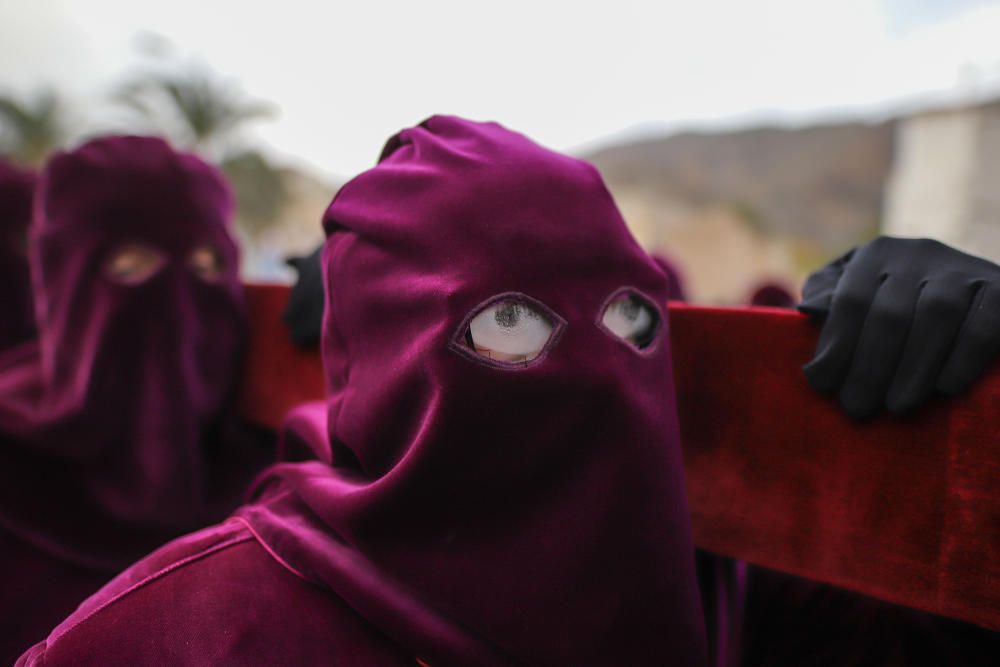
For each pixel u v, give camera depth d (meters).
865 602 0.66
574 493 0.50
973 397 0.50
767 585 0.72
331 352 0.60
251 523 0.57
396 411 0.51
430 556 0.49
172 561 0.55
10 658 0.90
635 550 0.49
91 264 1.00
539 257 0.49
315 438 0.66
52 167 1.04
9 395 1.03
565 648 0.48
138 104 16.39
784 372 0.60
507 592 0.49
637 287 0.53
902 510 0.54
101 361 0.99
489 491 0.50
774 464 0.61
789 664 0.68
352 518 0.49
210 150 17.34
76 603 0.95
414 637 0.48
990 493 0.50
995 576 0.50
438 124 0.61
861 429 0.56
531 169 0.52
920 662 0.61
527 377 0.48
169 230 1.04
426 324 0.49
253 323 1.18
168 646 0.49
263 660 0.49
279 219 18.30
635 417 0.50
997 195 12.68
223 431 1.17
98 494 1.00
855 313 0.54
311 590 0.52
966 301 0.49
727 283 24.53
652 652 0.50
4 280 1.41
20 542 0.95
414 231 0.51
